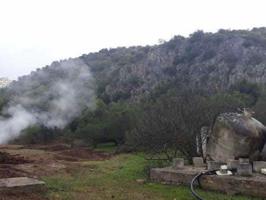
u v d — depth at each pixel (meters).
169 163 19.77
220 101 28.41
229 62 72.38
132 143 28.44
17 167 18.50
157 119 22.30
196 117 20.95
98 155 33.31
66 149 40.72
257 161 14.62
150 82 73.75
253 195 11.98
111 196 12.23
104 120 50.38
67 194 12.30
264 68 64.81
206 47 81.44
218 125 16.02
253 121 15.90
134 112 45.84
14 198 11.09
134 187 13.89
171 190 13.16
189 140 20.12
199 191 12.84
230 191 12.46
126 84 74.94
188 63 78.00
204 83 63.59
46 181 14.51
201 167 15.38
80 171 18.36
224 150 15.66
